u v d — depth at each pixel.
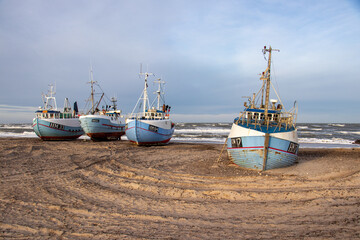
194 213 7.80
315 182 11.05
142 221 7.22
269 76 14.68
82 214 7.71
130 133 26.86
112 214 7.71
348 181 11.09
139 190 10.34
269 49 14.64
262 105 16.77
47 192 9.85
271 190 10.00
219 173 13.30
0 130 68.12
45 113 32.47
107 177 12.36
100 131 31.27
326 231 6.40
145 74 28.56
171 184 11.18
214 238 6.13
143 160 17.52
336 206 8.13
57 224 6.99
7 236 6.29
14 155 18.52
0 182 11.24
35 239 6.16
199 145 29.77
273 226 6.78
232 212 7.84
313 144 34.22
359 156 20.27
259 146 13.23
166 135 28.12
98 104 35.72
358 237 6.06
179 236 6.25
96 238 6.20
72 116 35.75
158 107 30.12
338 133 56.50
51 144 27.59
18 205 8.41
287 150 13.70
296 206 8.24
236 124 14.95
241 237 6.17
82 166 14.86
